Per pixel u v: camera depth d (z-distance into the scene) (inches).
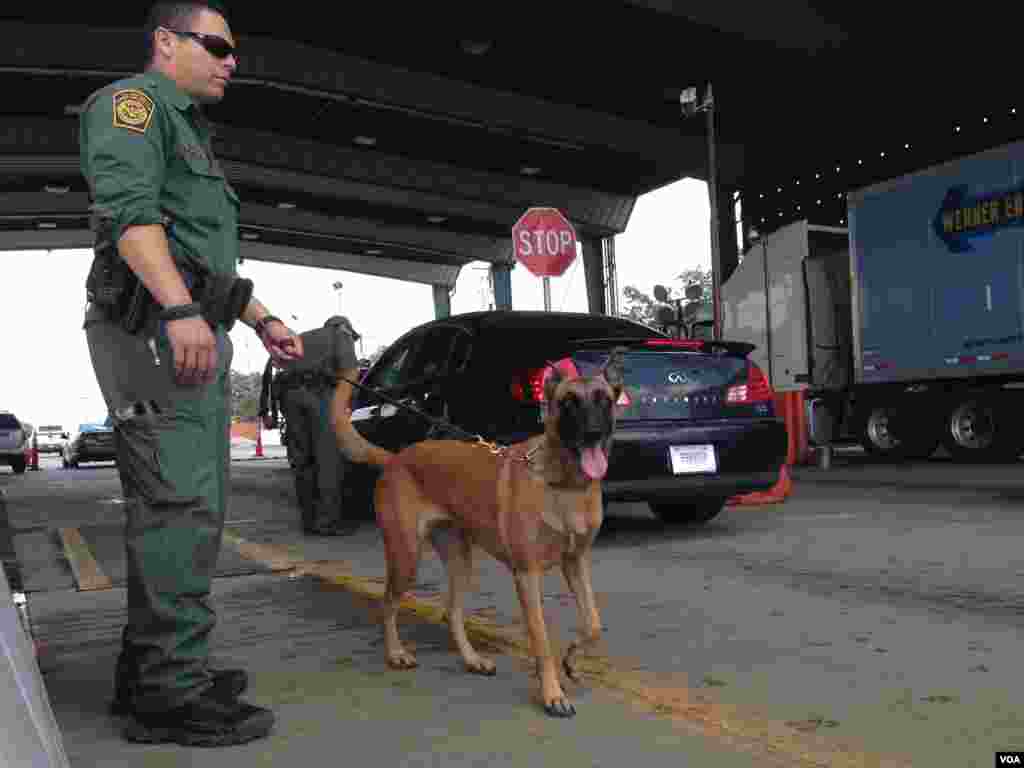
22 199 1357.0
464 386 267.1
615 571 223.3
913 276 530.6
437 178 1220.5
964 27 730.8
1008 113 695.7
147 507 111.5
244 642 163.2
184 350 106.7
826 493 385.1
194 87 121.2
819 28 782.5
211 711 112.8
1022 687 127.3
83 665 152.4
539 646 123.3
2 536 152.1
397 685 135.8
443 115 956.0
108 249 113.7
